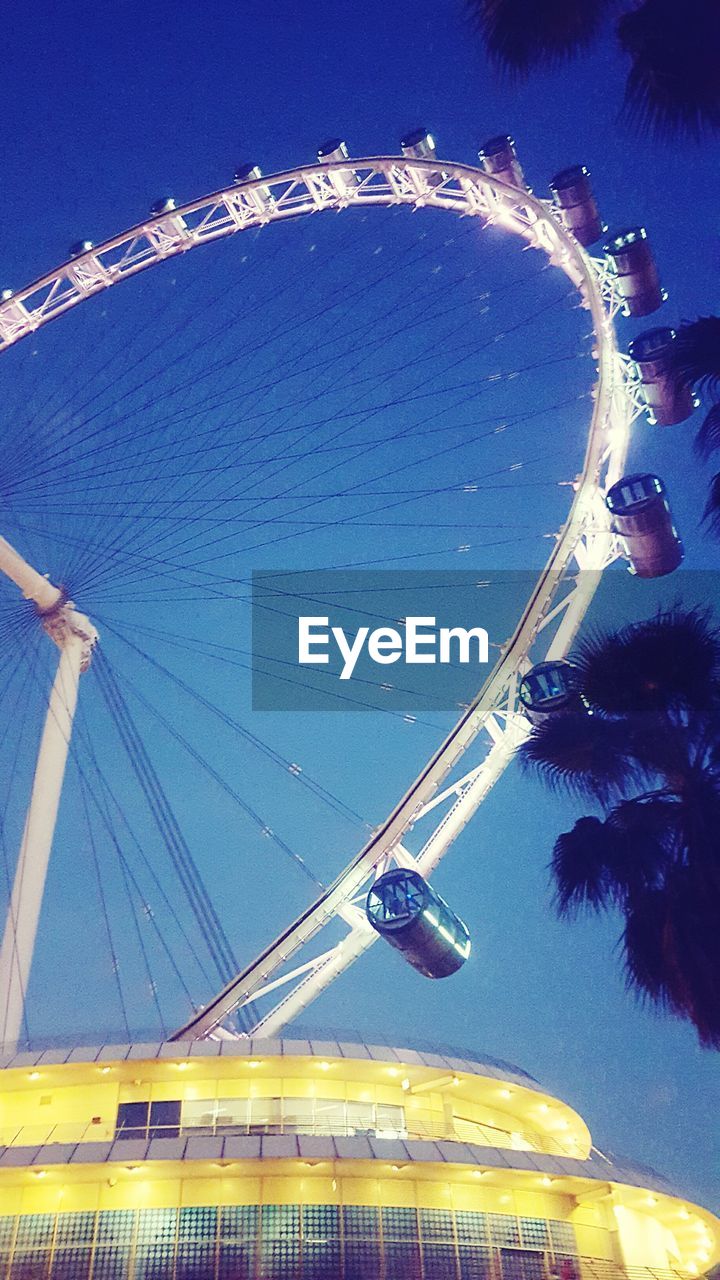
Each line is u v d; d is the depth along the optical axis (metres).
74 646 60.44
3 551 59.50
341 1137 37.31
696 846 21.59
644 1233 43.16
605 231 65.94
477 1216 38.78
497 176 66.12
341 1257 36.41
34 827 56.38
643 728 22.69
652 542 53.88
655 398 56.47
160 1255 35.81
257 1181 37.28
